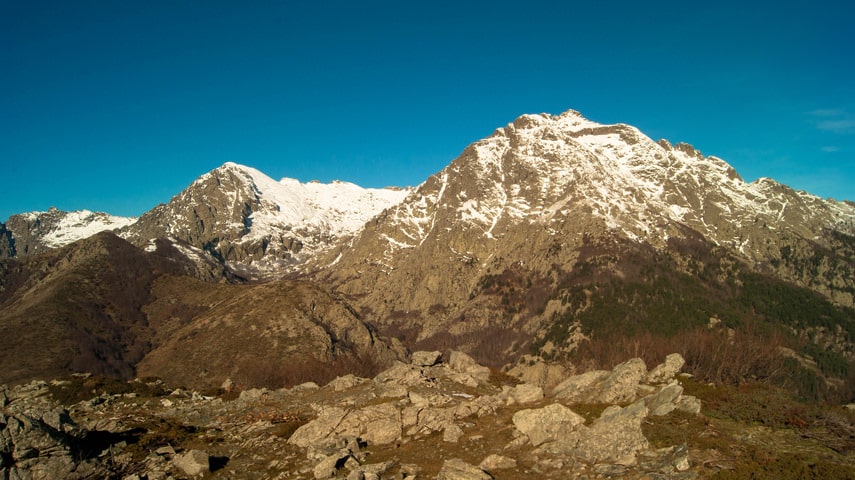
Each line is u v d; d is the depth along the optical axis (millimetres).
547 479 23969
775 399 31125
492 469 25266
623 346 101688
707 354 64688
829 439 25422
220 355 127312
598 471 23750
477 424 32406
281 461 30000
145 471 29703
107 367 137875
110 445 32469
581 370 91562
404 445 30359
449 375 45938
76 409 43469
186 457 29906
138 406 44312
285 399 43625
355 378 47062
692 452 24375
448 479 23859
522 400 36219
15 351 135000
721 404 30359
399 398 38656
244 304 155875
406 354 165375
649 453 24516
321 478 26469
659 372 35656
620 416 28781
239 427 36875
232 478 28422
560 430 27484
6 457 27656
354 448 29750
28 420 29000
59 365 130625
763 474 21672
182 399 48094
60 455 28688
